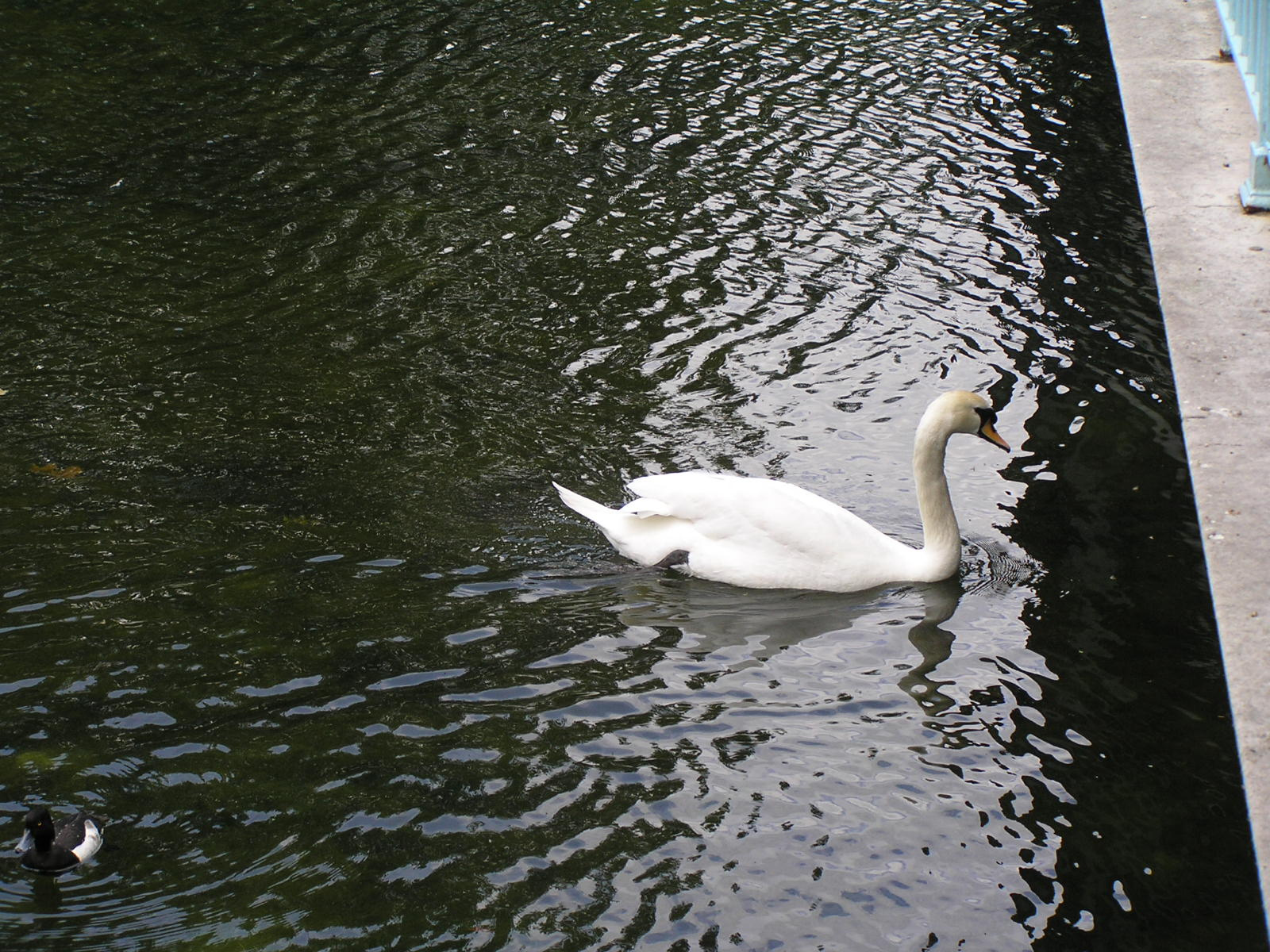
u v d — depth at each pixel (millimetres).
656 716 6762
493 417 9773
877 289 11734
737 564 8047
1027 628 7504
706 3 19250
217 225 12836
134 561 7895
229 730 6520
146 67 16656
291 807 6035
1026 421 9672
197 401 9898
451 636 7328
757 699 6930
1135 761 6395
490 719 6680
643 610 7730
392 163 14234
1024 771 6363
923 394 10125
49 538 8117
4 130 14734
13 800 6031
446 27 18266
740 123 15266
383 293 11648
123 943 5270
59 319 11078
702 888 5656
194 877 5625
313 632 7289
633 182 13852
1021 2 19141
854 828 6012
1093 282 11719
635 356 10719
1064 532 8391
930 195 13438
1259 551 6012
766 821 6055
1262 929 5398
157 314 11211
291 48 17375
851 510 8805
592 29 18250
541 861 5781
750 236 12742
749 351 10781
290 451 9234
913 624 7637
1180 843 5879
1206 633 7344
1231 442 6758
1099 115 15211
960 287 11711
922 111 15453
